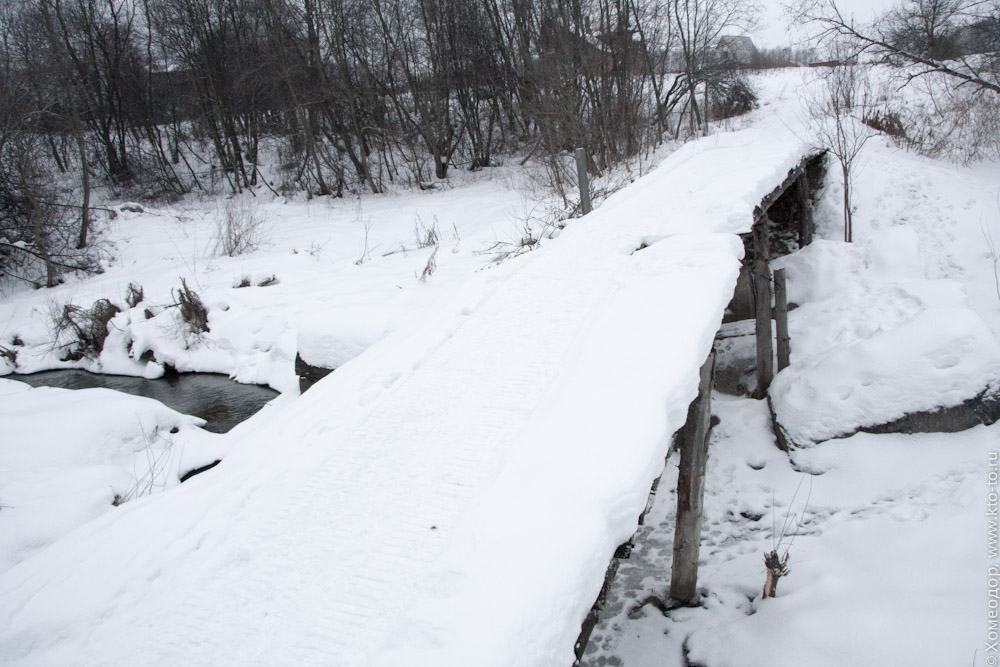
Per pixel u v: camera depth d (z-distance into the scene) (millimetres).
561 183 17031
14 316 16312
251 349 13055
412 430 5258
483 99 29328
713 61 24969
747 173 10188
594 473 3916
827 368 7957
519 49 25391
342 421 5500
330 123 28734
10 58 21656
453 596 3229
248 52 27125
